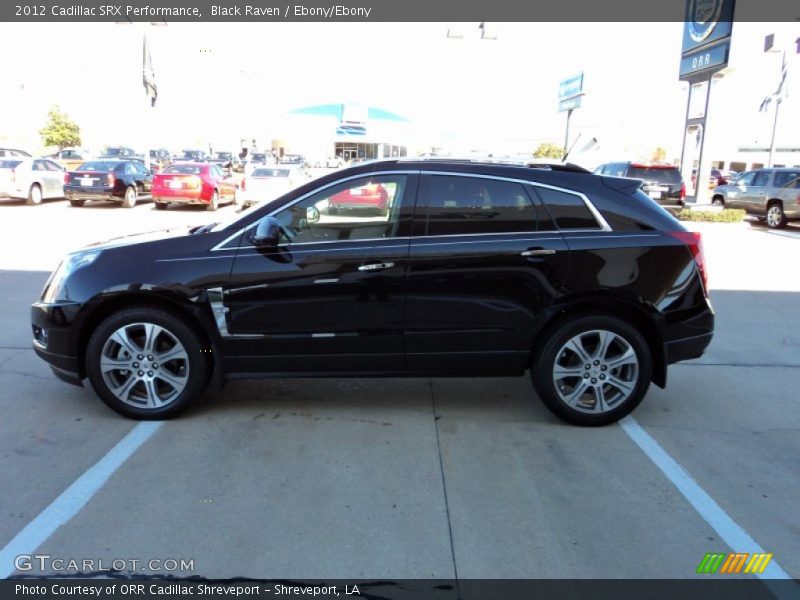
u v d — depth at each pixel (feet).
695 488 11.89
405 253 13.91
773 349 21.03
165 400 14.42
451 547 9.95
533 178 14.29
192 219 59.11
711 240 47.88
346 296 13.94
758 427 14.84
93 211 65.98
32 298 25.81
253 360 14.26
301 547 9.87
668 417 15.38
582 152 34.53
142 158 108.06
